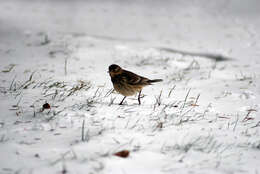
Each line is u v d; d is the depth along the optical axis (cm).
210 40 2206
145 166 663
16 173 619
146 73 1477
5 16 2781
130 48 1875
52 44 1827
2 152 699
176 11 3331
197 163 688
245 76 1452
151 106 1043
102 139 772
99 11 3269
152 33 2416
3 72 1338
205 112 1017
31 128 825
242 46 2041
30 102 1005
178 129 863
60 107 970
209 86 1313
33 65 1464
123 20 2895
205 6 3547
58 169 636
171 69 1556
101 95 1130
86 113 929
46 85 1197
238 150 761
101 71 1442
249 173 657
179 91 1241
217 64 1659
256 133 870
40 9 3234
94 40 2006
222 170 663
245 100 1152
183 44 2092
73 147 728
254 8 3378
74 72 1402
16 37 1992
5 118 880
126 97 1134
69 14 3069
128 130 834
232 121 951
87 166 647
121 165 658
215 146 775
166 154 718
